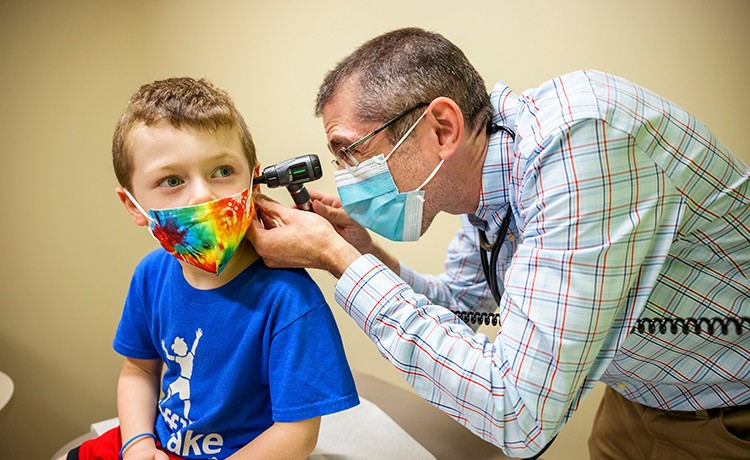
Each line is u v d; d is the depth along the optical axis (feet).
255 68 6.19
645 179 2.61
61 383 6.50
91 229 6.48
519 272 2.78
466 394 2.84
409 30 3.36
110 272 6.73
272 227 3.32
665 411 3.53
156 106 2.87
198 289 3.11
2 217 5.78
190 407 3.14
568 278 2.60
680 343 3.03
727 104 4.17
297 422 2.90
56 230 6.20
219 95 3.06
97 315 6.69
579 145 2.58
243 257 3.12
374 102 3.12
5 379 4.99
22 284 6.03
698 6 4.12
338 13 5.55
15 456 6.24
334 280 6.57
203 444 3.12
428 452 3.76
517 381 2.73
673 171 2.69
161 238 2.90
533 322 2.69
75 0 5.98
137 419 3.34
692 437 3.39
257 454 2.89
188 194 2.88
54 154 6.06
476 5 4.92
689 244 2.89
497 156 3.25
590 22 4.50
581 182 2.57
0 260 5.84
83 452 3.37
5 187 5.75
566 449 5.56
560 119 2.65
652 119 2.68
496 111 3.34
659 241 2.69
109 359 6.89
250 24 6.09
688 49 4.22
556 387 2.67
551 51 4.69
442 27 5.13
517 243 3.64
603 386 5.21
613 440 4.04
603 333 2.66
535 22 4.70
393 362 3.01
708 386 3.25
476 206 3.51
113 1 6.28
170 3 6.45
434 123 3.11
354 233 4.01
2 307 5.94
